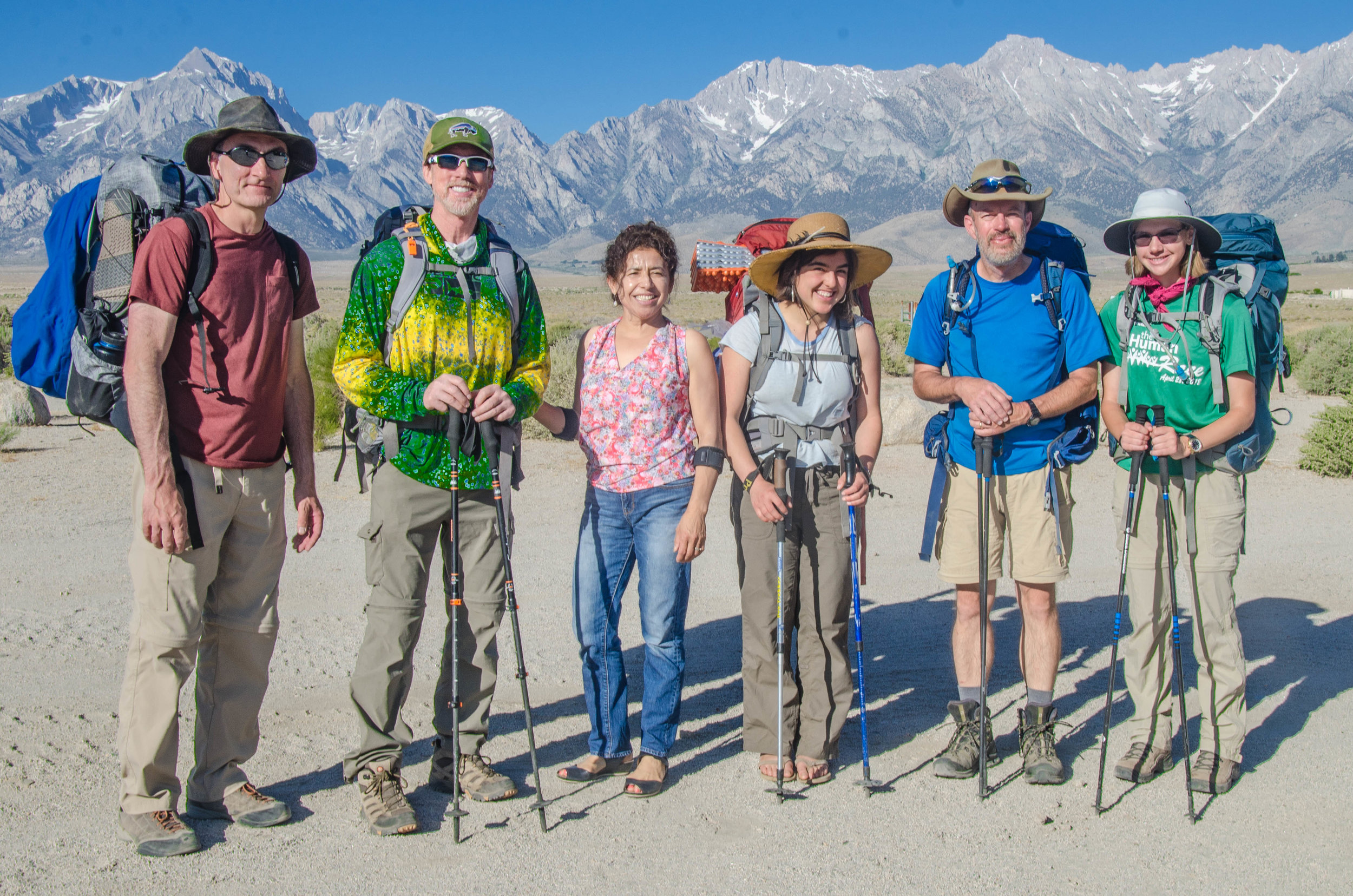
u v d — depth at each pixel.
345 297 94.06
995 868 3.45
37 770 4.20
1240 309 3.94
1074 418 4.32
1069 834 3.70
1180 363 4.05
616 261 4.05
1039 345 4.22
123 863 3.45
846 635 4.21
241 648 3.79
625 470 4.06
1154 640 4.19
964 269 4.32
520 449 3.90
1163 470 3.96
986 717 4.03
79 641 5.96
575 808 3.93
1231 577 4.08
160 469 3.34
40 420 15.43
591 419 4.12
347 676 5.47
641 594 4.11
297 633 6.21
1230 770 4.07
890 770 4.30
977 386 4.08
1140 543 4.18
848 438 4.25
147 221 3.49
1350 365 19.39
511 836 3.69
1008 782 4.18
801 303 4.19
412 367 3.77
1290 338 26.69
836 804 3.96
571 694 5.27
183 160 3.66
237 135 3.46
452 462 3.63
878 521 9.62
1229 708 4.08
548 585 7.41
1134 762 4.17
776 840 3.66
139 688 3.53
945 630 6.43
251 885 3.33
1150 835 3.69
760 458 4.20
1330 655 5.72
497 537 3.93
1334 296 95.75
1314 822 3.78
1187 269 4.05
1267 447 4.09
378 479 3.81
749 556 4.23
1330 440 11.57
